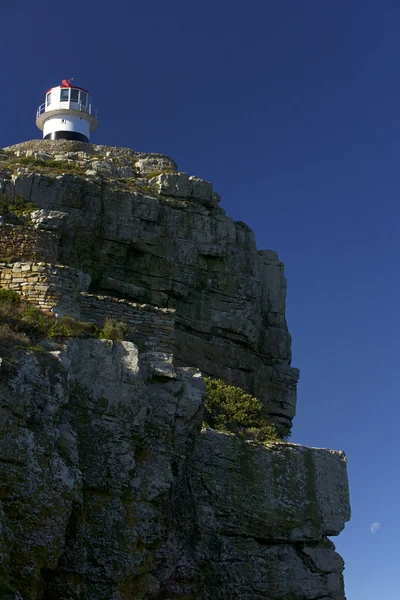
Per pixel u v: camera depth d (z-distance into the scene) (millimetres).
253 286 40469
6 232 25094
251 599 23109
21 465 16062
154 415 20688
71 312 22047
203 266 39281
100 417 19125
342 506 26844
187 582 20188
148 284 37594
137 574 18672
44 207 35938
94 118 51188
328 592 25406
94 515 18109
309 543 25531
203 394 22031
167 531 20141
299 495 25609
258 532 24156
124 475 18953
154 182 41188
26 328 19688
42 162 40688
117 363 19875
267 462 25328
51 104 50719
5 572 14414
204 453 24109
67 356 18938
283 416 39438
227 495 23906
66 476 16688
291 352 41156
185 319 37906
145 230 38156
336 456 27406
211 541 22562
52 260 25188
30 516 15820
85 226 36375
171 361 22000
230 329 38875
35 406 17031
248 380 38688
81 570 16781
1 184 36000
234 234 40969
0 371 16625
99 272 36500
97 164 41906
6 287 22094
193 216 40000
